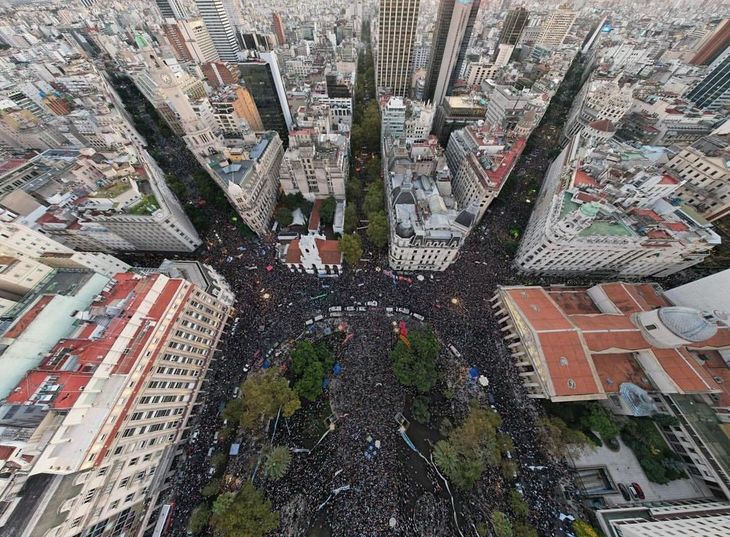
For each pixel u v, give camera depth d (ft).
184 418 281.54
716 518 224.33
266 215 455.63
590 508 247.70
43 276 294.87
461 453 255.50
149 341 239.30
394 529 228.22
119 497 213.66
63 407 191.01
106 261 335.06
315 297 361.92
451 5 563.07
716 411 274.36
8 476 172.14
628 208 365.81
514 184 489.26
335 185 463.42
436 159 441.68
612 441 279.49
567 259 362.94
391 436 273.13
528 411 289.74
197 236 421.59
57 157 497.05
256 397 259.19
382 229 394.52
